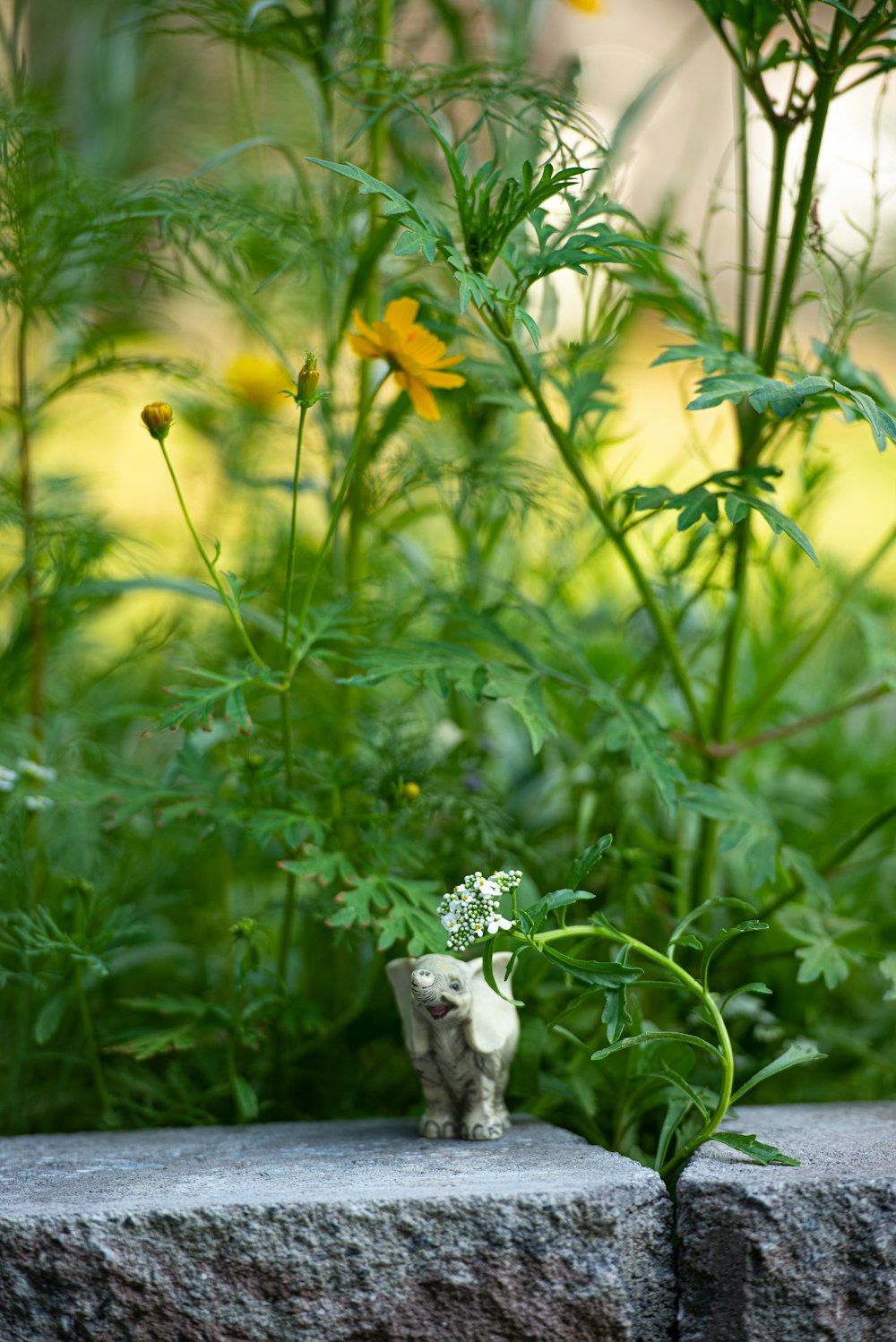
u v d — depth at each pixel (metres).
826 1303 1.02
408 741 1.25
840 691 1.45
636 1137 1.16
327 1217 1.02
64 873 1.26
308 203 1.24
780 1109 1.14
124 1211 1.01
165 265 1.27
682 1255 1.03
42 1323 1.01
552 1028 1.11
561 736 1.33
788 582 1.32
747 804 1.17
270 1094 1.22
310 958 1.26
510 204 1.10
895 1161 1.05
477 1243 1.02
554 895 1.05
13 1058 1.19
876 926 1.24
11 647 1.27
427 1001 1.06
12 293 1.22
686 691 1.20
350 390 1.33
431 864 1.21
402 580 1.34
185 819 1.19
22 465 1.25
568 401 1.21
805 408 1.15
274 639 1.22
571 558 1.36
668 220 1.31
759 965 1.21
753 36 1.15
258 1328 1.01
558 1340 1.02
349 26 1.23
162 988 1.29
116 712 1.22
